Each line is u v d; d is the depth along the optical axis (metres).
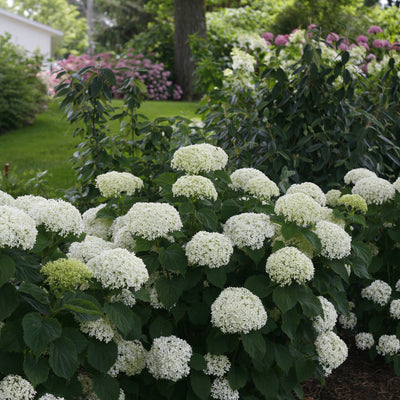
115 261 1.94
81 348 1.78
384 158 4.55
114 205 2.87
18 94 9.34
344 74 4.10
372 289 3.01
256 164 4.27
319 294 2.56
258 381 2.22
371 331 3.06
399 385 2.89
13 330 1.72
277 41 5.33
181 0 14.03
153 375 2.09
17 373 1.72
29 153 7.64
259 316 2.07
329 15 12.90
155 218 2.17
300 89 4.15
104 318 1.99
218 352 2.15
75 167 4.07
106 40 26.36
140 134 4.11
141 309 2.20
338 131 4.24
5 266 1.68
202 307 2.25
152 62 15.16
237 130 4.26
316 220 2.30
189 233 2.51
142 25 25.20
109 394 1.91
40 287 1.88
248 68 4.70
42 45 22.92
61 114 10.58
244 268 2.44
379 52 6.53
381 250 3.21
